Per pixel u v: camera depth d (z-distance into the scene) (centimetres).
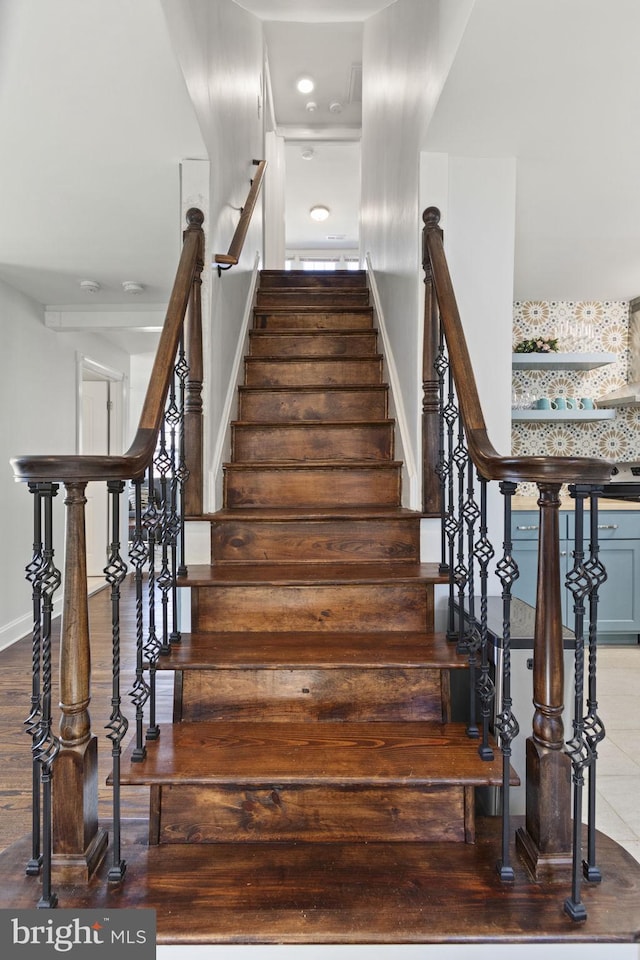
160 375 161
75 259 308
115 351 537
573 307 398
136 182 227
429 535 213
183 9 170
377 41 352
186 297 188
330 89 547
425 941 109
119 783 125
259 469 242
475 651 154
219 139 245
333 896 119
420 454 225
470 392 161
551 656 127
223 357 255
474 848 135
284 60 504
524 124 197
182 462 199
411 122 239
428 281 216
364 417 290
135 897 118
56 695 247
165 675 286
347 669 159
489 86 176
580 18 147
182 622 190
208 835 137
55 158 210
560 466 115
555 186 239
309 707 161
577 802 115
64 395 432
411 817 138
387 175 312
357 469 245
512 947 110
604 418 366
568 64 165
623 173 230
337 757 140
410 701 162
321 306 371
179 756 140
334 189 710
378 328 332
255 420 289
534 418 369
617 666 310
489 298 224
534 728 130
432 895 119
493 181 222
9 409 350
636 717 244
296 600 187
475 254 223
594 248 303
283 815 138
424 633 185
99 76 165
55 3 138
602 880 123
